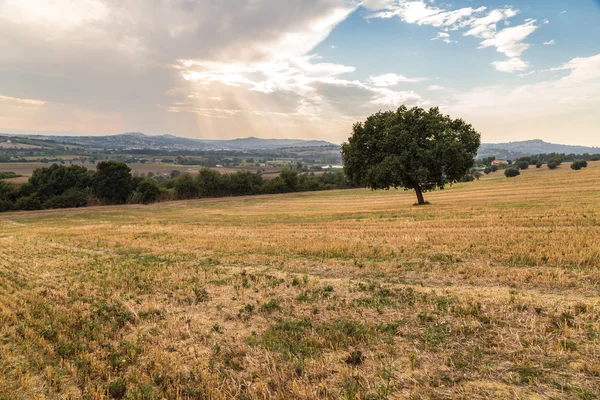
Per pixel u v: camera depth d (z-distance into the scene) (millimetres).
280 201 73938
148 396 5578
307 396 5293
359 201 65062
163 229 30422
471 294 9188
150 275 13617
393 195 75188
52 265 16609
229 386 5738
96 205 70062
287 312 9133
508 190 52844
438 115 36375
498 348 6387
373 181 36625
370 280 11570
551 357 5969
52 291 11914
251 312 9273
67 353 7203
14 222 47750
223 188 88562
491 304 8344
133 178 76000
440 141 34781
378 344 6902
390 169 34094
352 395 5230
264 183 98875
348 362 6344
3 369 6691
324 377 5879
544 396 5004
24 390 5996
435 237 17734
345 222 28141
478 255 13430
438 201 44625
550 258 12008
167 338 7758
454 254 13930
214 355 6926
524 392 5113
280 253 16828
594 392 4973
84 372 6383
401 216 29500
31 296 11352
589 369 5500
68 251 20953
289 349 6945
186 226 32281
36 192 65438
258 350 7023
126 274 14008
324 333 7586
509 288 9672
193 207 64625
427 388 5359
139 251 19984
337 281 11617
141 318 9148
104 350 7250
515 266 11750
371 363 6230
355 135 37969
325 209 51125
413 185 38938
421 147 35062
